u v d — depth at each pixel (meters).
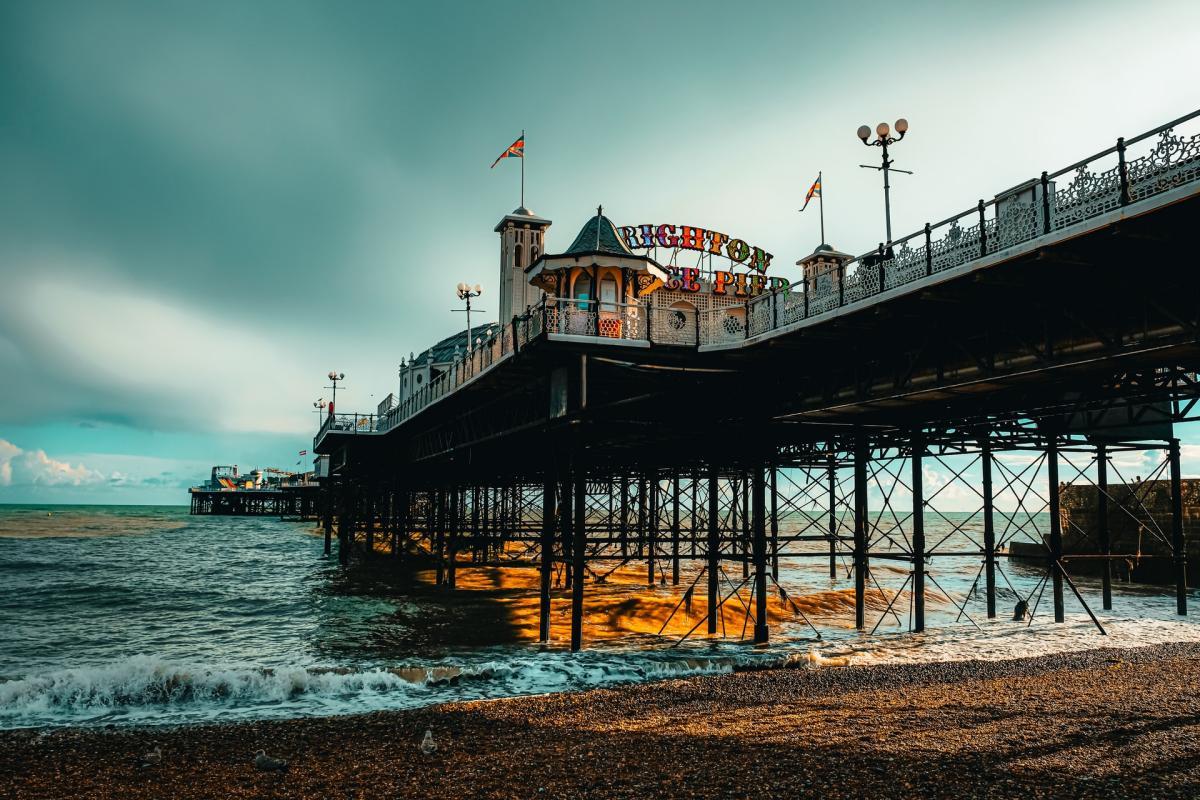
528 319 21.62
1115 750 11.77
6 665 19.97
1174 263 12.38
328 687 16.94
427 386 35.41
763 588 21.33
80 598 32.91
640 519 36.88
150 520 133.75
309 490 124.81
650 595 30.52
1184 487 40.59
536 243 36.62
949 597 32.00
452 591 33.34
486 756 11.84
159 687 16.45
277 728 13.55
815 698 15.33
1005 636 22.75
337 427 48.97
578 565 20.61
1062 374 15.44
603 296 26.75
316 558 54.59
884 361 18.11
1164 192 10.78
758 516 21.45
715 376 21.12
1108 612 28.48
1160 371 18.42
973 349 16.09
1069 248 12.55
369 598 31.61
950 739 12.41
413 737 12.93
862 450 24.14
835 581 39.03
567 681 17.53
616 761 11.48
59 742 12.80
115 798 10.33
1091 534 45.62
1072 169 12.28
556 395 22.03
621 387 24.48
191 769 11.45
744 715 14.09
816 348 19.70
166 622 26.70
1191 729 12.97
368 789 10.48
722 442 23.25
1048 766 11.00
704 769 11.03
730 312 21.55
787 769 10.98
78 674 16.80
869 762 11.24
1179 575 27.67
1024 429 24.41
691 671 18.34
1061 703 14.79
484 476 35.97
